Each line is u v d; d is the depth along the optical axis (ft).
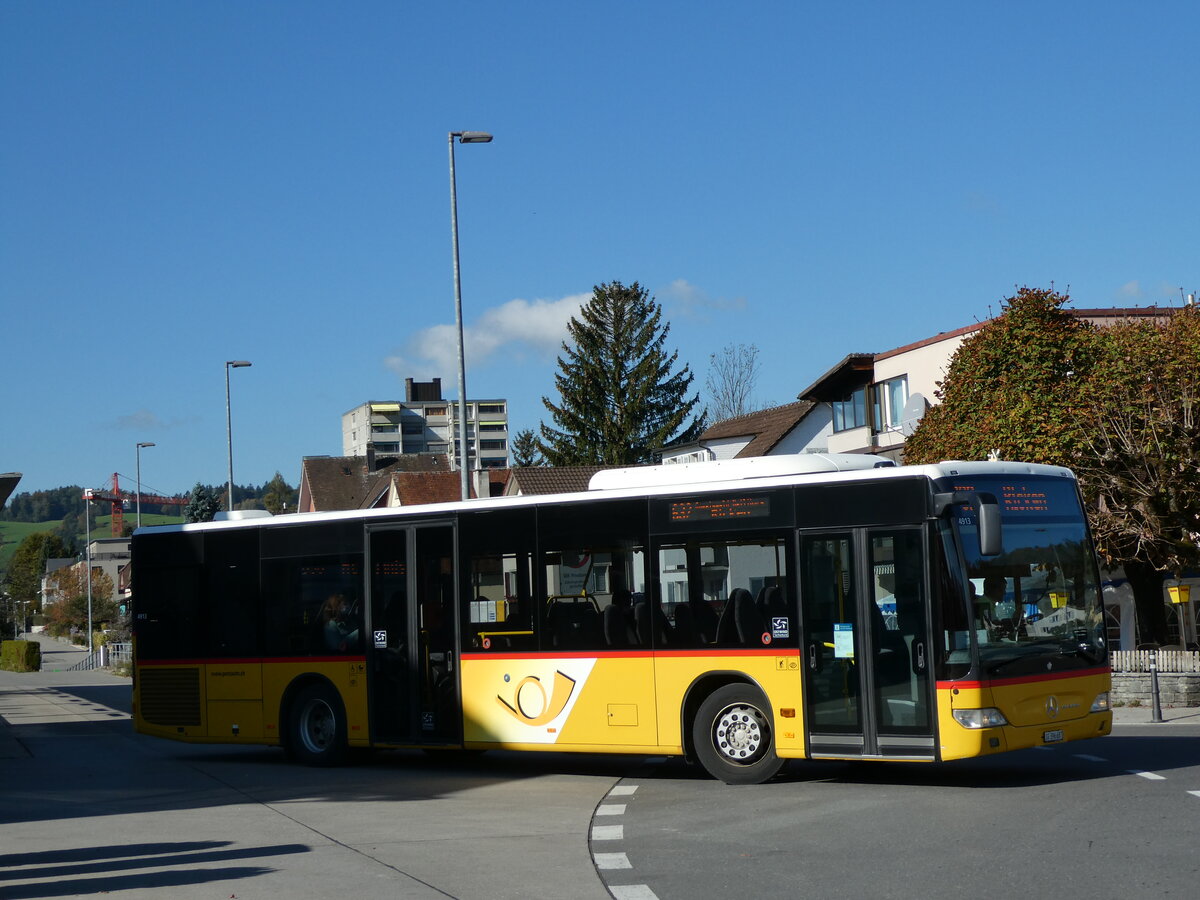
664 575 49.39
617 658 49.96
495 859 34.42
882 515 45.32
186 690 62.23
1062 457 93.09
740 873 31.83
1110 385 91.91
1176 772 45.88
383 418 591.78
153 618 63.57
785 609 46.75
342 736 57.52
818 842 35.55
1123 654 79.56
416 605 55.47
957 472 45.32
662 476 50.83
